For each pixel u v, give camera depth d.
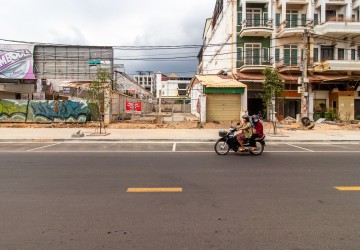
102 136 17.33
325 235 4.13
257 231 4.25
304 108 23.14
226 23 33.44
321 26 29.59
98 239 3.98
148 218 4.74
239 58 30.45
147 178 7.46
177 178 7.48
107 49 32.91
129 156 11.16
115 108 27.11
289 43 30.30
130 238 4.02
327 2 30.41
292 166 9.21
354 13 31.09
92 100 18.84
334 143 16.11
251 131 11.55
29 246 3.78
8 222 4.55
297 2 30.02
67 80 32.09
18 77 31.03
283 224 4.51
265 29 28.91
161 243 3.88
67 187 6.54
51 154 11.55
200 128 22.98
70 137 16.64
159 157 10.95
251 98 29.98
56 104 24.08
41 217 4.76
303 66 22.86
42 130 20.44
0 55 30.83
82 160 10.18
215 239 4.00
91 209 5.14
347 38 30.67
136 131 20.44
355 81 30.03
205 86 26.52
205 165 9.32
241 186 6.70
